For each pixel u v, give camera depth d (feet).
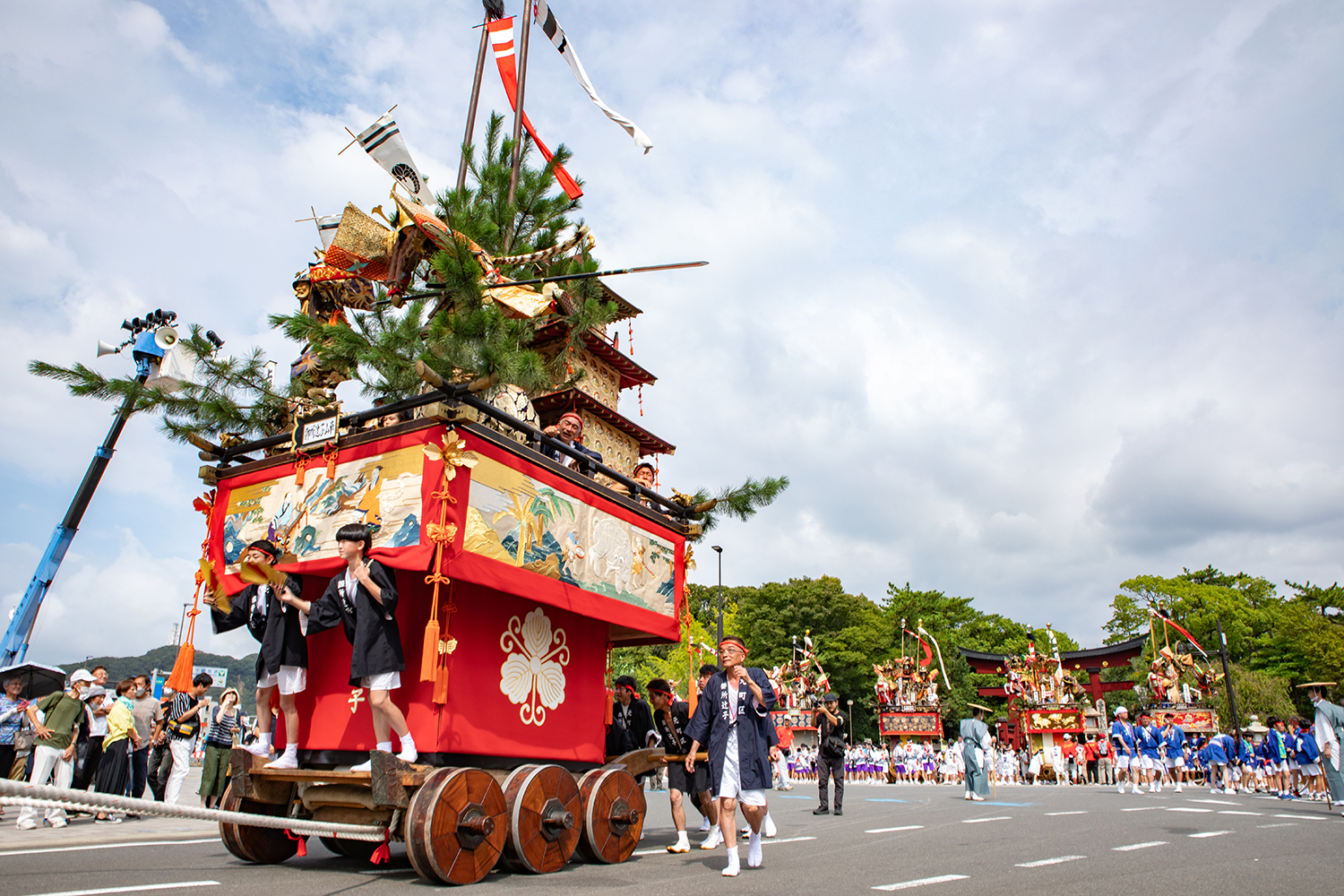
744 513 32.96
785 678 163.53
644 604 29.48
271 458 25.44
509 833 21.80
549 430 32.19
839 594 200.85
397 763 19.83
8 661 64.18
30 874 20.11
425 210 29.63
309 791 23.02
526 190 33.19
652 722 33.42
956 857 26.61
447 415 21.94
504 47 41.37
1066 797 67.15
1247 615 191.62
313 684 24.32
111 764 36.99
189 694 41.96
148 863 23.18
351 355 26.45
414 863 19.21
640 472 33.91
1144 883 20.88
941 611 222.48
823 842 31.68
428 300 30.99
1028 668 143.84
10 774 37.01
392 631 20.74
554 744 25.82
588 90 44.37
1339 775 48.93
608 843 24.88
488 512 22.72
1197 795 70.90
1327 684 51.01
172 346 28.12
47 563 66.80
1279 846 29.86
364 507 22.54
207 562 25.43
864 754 134.72
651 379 77.97
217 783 37.96
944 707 197.26
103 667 40.34
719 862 25.43
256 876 20.71
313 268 34.58
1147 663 188.34
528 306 28.32
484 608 24.00
